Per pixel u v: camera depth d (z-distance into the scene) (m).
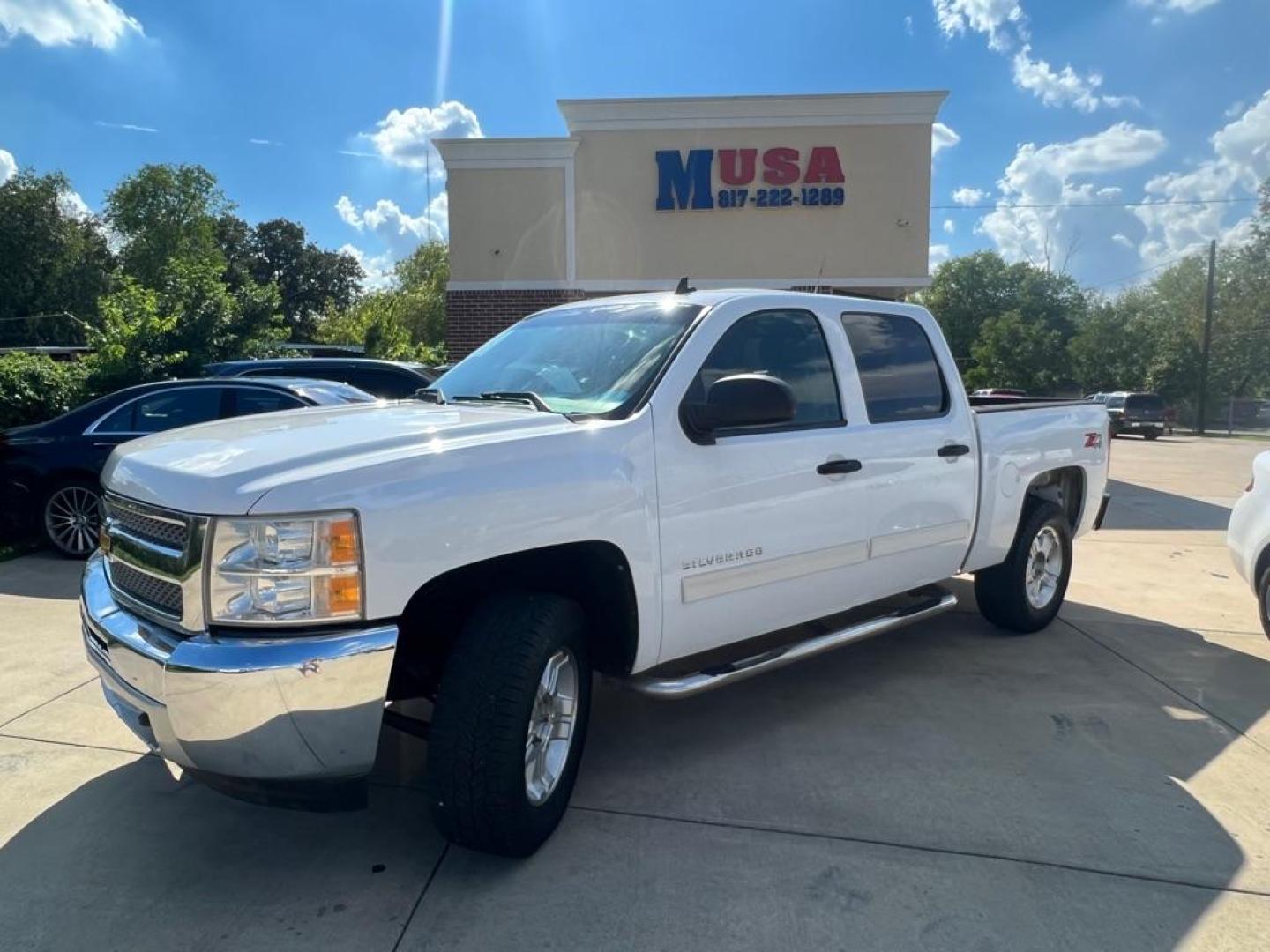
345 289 83.50
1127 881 2.88
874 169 15.21
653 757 3.80
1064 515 5.64
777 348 3.93
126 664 2.66
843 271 15.38
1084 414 5.84
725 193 15.28
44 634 5.45
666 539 3.31
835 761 3.76
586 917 2.68
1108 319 56.06
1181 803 3.40
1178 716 4.28
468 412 3.39
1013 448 5.11
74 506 7.75
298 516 2.48
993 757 3.80
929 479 4.48
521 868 2.94
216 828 3.21
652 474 3.26
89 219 63.62
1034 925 2.66
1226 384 48.88
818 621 5.20
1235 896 2.81
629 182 15.38
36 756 3.77
